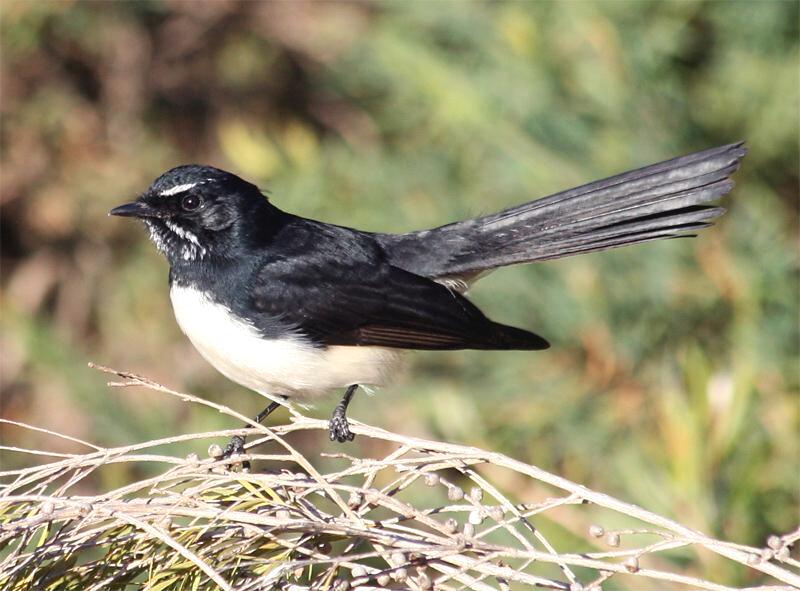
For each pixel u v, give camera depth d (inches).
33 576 230.1
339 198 513.7
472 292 444.8
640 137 470.0
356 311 344.8
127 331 549.3
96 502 231.0
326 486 234.2
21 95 571.2
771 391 411.8
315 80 582.2
